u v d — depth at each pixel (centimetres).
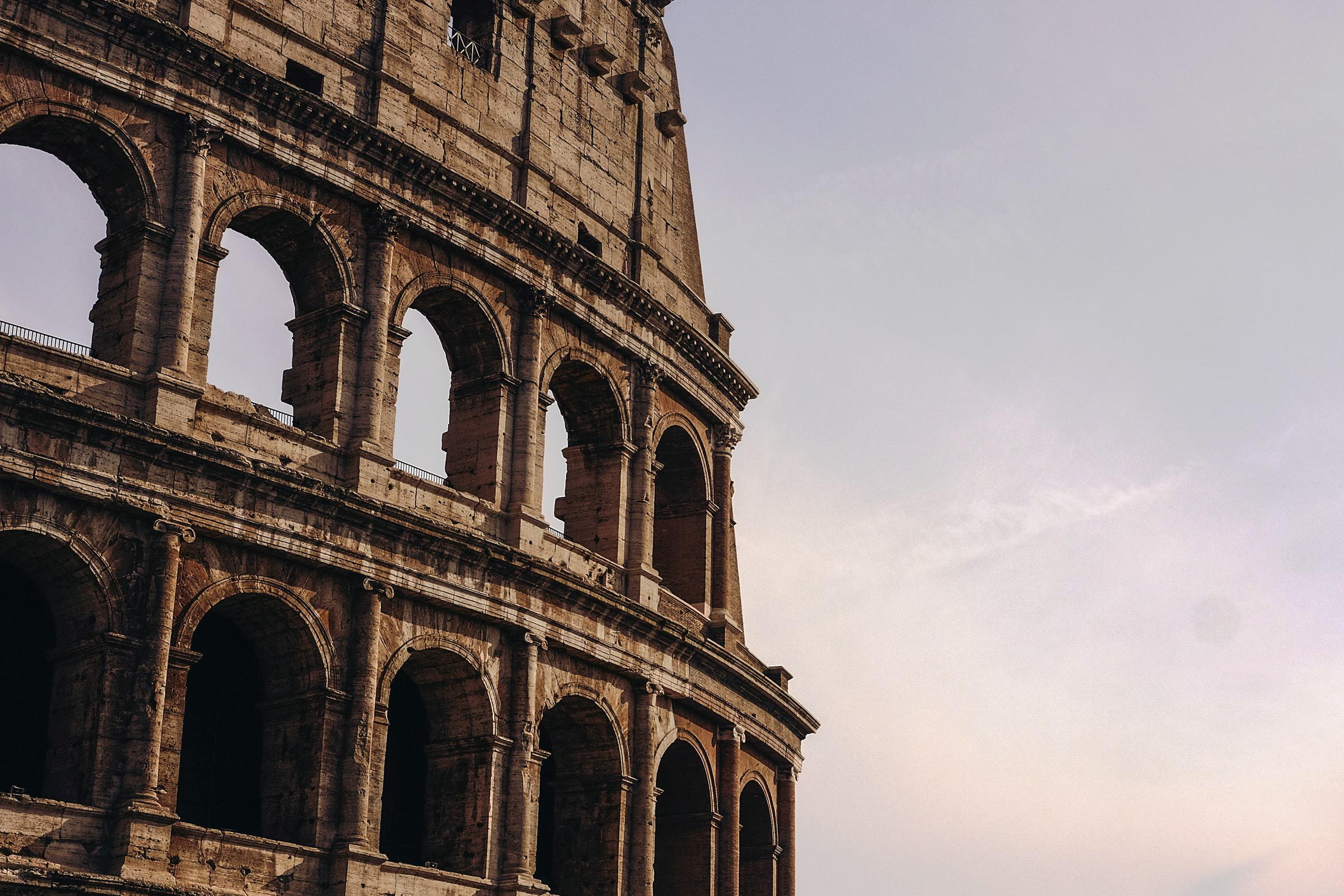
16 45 5578
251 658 6231
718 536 8125
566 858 6975
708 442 8169
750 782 8188
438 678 6469
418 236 6662
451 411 6962
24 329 5547
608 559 7256
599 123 7831
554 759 7350
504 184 7181
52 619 5725
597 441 7488
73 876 5031
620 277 7412
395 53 6781
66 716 5419
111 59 5812
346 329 6344
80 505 5409
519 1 7412
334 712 5919
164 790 5447
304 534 5894
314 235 6334
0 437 5253
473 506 6644
